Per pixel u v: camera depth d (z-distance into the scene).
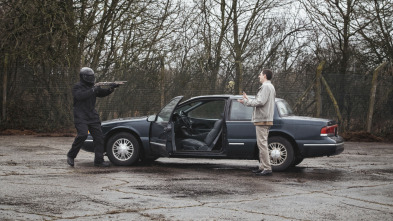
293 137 9.70
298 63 19.98
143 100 18.47
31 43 18.27
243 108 9.98
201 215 5.66
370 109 18.38
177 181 8.20
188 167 10.31
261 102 8.92
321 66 18.09
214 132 10.13
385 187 7.96
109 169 9.61
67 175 8.62
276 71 19.03
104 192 7.01
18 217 5.40
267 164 9.14
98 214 5.62
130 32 19.08
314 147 9.62
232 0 20.31
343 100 18.39
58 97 18.62
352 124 18.45
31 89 18.66
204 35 19.06
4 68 18.62
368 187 7.94
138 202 6.34
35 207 5.91
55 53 18.56
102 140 10.00
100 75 18.81
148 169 9.76
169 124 9.93
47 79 18.59
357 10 19.55
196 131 10.42
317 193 7.30
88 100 9.82
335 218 5.68
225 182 8.19
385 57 19.97
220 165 10.80
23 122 18.80
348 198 6.94
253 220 5.48
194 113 11.98
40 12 18.05
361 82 18.48
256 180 8.49
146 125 10.20
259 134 9.12
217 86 18.23
